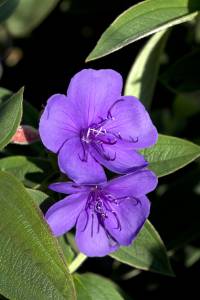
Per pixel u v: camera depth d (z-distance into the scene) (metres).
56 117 0.45
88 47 0.74
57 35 0.74
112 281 0.59
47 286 0.42
